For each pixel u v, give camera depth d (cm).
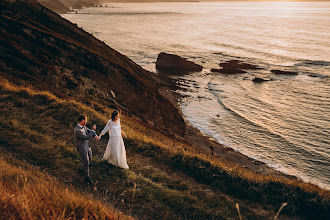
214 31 14512
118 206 546
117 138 745
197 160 876
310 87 4928
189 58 7731
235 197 704
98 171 718
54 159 750
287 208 664
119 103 2511
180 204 607
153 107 2841
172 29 15412
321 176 2222
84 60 2808
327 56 7775
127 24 17962
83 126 676
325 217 643
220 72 6116
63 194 439
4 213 300
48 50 2619
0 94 1273
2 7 3044
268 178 829
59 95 1864
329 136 3014
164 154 919
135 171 779
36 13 3719
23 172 563
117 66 2945
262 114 3712
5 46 2203
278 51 8694
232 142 2845
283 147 2753
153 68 6544
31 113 1113
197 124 3325
